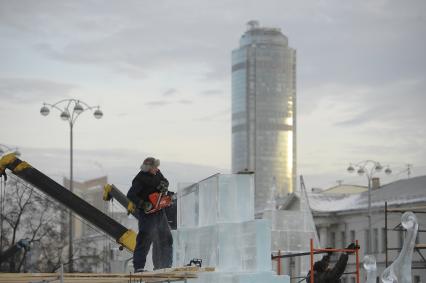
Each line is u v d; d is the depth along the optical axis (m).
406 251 18.20
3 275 14.82
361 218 125.75
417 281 97.88
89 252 80.81
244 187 16.41
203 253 17.16
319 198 135.00
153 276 15.37
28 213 74.88
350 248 20.58
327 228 132.00
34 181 25.98
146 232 18.80
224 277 15.69
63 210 76.56
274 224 35.53
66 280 15.04
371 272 18.44
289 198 135.75
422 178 125.44
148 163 18.84
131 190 18.83
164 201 19.03
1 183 32.59
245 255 16.09
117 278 15.36
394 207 118.56
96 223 25.59
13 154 26.05
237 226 16.25
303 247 35.78
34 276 14.98
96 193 105.88
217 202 16.30
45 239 76.44
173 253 19.27
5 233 72.62
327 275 20.70
